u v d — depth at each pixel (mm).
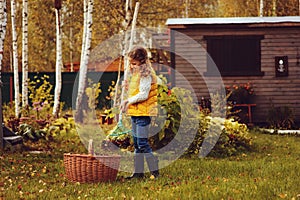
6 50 37125
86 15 21156
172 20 20234
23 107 18812
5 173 8953
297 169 9148
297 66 19547
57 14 20266
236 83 19594
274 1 34438
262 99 19547
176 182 7906
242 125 13086
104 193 7121
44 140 13703
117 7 31984
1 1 12273
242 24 19359
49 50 38094
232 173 8844
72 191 7363
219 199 6531
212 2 39719
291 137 15906
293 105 19484
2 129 11781
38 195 7102
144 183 7820
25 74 20641
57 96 19734
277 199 6508
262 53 19562
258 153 12305
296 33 19500
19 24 36781
